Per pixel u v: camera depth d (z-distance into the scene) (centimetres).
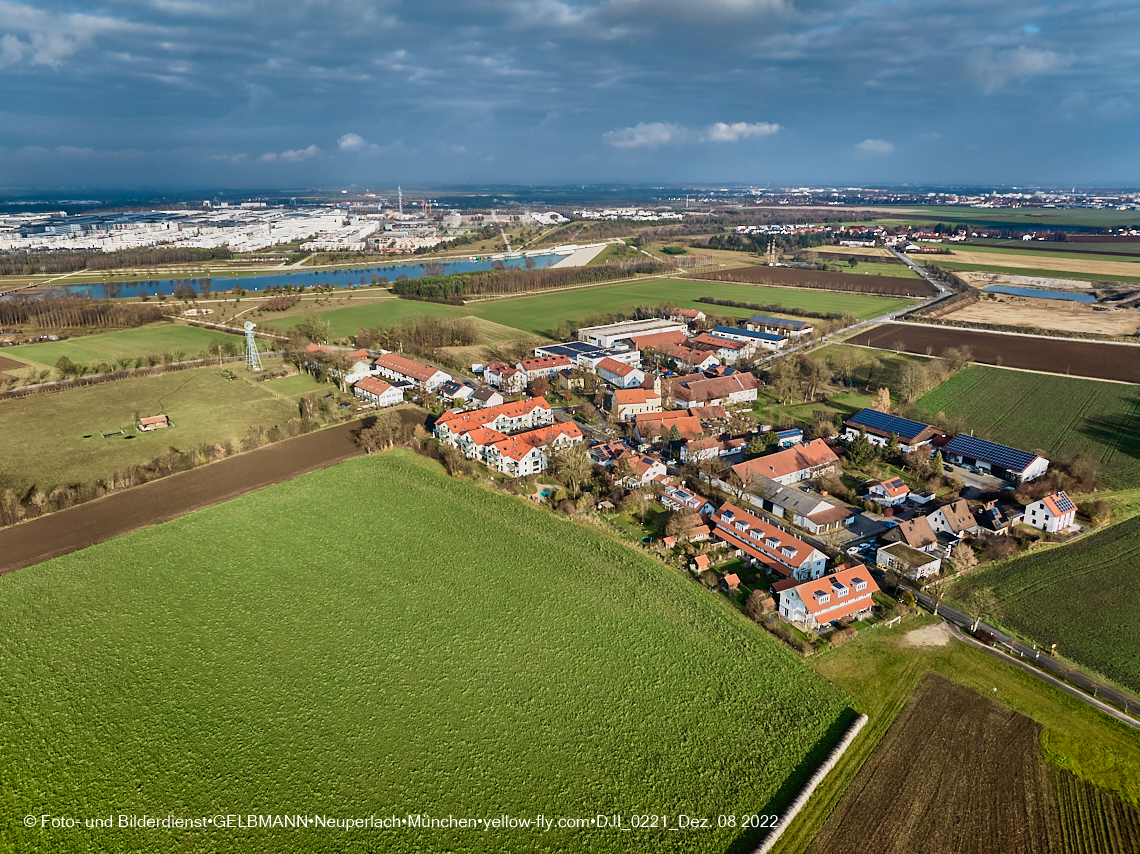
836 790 6812
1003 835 6322
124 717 7662
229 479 13800
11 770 7000
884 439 15888
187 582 10212
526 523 12100
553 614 9531
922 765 7094
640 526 12094
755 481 13262
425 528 11869
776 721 7688
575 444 14388
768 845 6181
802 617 9350
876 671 8506
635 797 6756
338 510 12500
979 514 12375
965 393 19412
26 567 10588
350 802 6662
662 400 18338
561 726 7600
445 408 18075
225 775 6944
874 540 11700
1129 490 13375
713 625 9350
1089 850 6184
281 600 9788
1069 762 7125
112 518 12169
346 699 7944
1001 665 8606
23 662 8512
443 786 6844
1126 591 10106
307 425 16488
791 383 19375
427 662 8556
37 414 17350
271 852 6162
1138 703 7975
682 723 7656
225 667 8444
